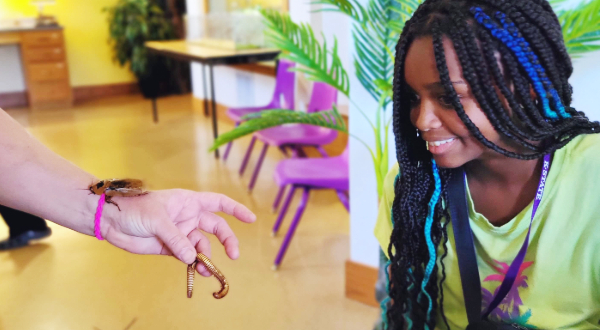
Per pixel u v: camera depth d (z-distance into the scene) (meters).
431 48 0.45
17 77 4.31
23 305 1.42
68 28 4.48
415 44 0.47
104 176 2.48
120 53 4.43
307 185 1.51
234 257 0.60
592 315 0.54
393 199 0.61
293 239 1.77
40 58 4.12
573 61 0.95
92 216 0.58
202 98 3.81
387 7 1.04
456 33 0.44
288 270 1.56
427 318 0.61
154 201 0.58
